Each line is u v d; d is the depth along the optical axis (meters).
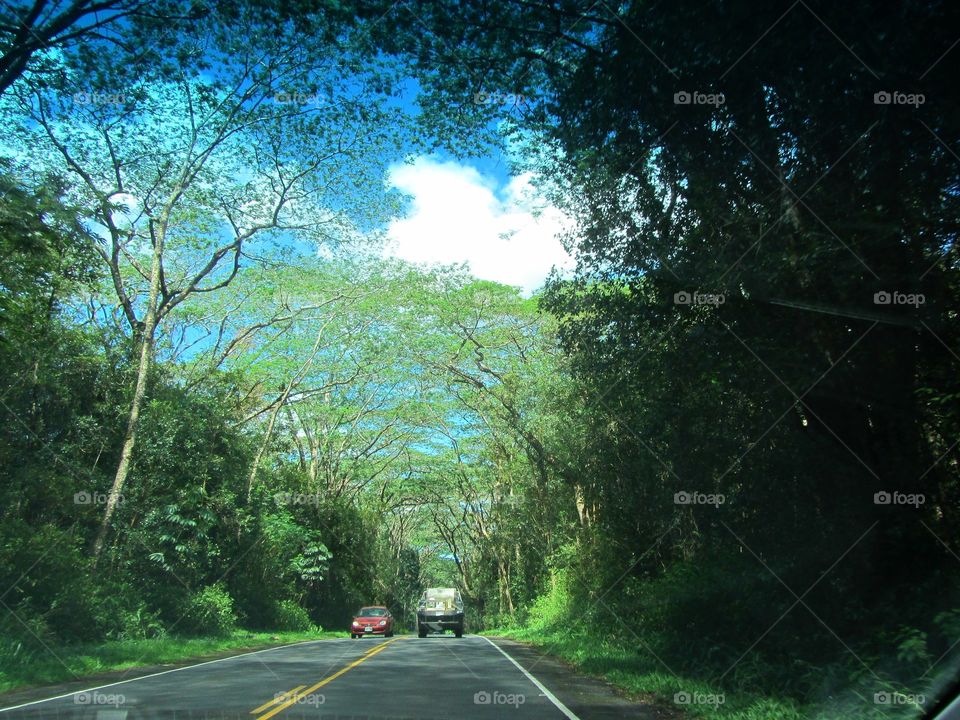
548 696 11.23
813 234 9.48
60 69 17.70
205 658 18.75
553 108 13.47
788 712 8.48
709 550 14.63
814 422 11.00
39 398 21.72
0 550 16.22
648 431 14.41
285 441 40.34
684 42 9.95
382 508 55.44
